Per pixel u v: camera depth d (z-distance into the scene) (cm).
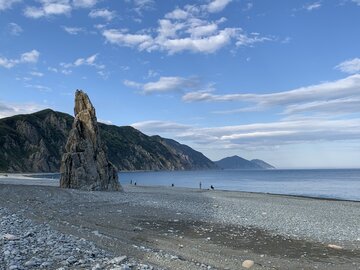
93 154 5869
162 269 1243
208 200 4872
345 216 3528
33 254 1267
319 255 1831
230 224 2730
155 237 2103
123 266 1153
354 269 1580
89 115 6034
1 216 2236
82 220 2511
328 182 15000
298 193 8906
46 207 3073
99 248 1499
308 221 3041
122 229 2288
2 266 1072
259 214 3400
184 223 2705
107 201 4003
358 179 18075
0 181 8862
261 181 16275
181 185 12562
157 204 3984
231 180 17375
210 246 1938
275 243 2084
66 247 1396
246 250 1878
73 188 5509
